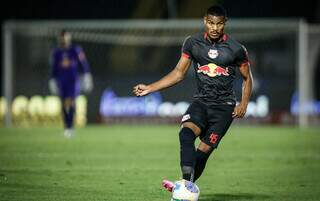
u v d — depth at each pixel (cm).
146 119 7981
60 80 6231
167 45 8681
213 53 2633
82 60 6259
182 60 2681
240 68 2670
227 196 3086
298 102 7906
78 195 3059
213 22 2575
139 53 8712
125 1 10956
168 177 3656
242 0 10844
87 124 7994
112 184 3391
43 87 8088
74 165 4166
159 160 4459
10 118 7875
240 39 8538
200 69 2662
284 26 8000
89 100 7981
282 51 8425
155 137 6334
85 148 5253
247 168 4103
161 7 10762
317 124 8112
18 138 6188
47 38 8494
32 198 2975
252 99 7988
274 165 4259
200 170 2717
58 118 8038
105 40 8556
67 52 6206
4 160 4403
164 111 7956
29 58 8488
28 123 8062
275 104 7981
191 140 2603
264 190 3266
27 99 8094
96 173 3797
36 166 4097
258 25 7938
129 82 7962
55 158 4547
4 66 8100
